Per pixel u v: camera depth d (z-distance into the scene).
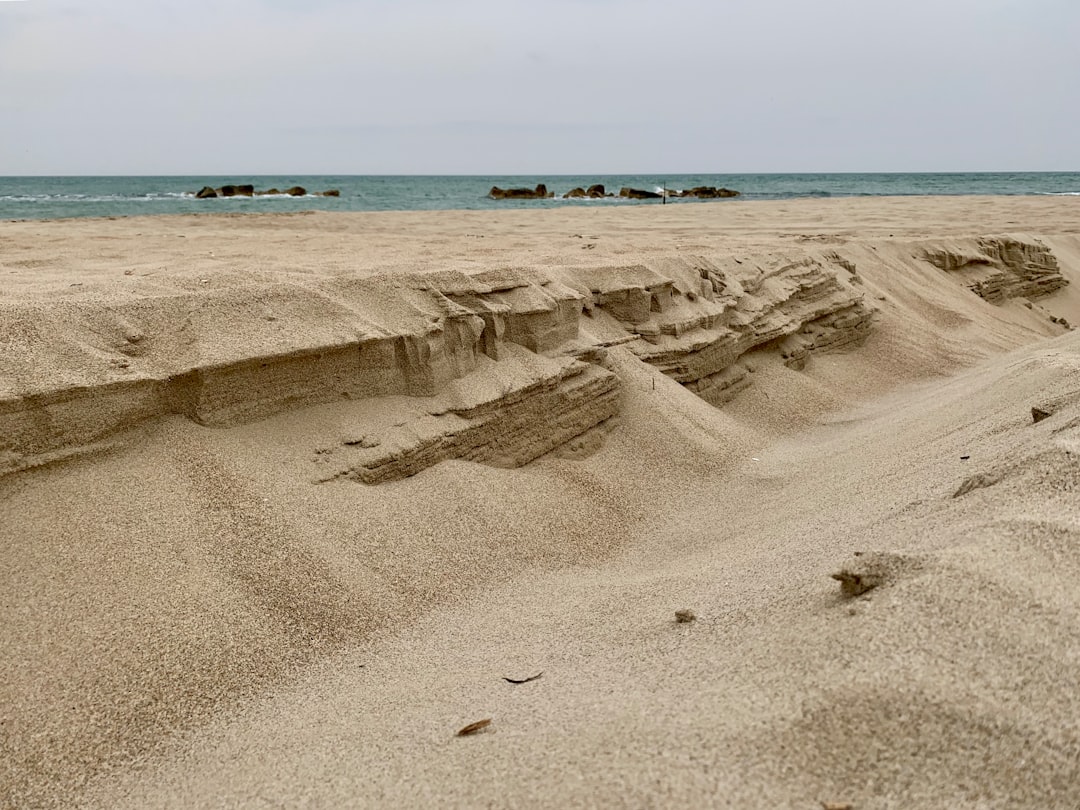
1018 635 3.46
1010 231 27.81
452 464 7.56
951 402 10.33
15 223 25.12
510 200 61.62
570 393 8.99
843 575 4.18
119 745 4.43
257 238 19.69
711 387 11.68
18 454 5.41
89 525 5.44
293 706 4.80
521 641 5.37
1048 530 4.03
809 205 45.28
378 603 5.87
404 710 4.50
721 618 4.73
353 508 6.51
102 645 4.84
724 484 9.14
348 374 7.24
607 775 3.25
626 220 31.83
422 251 15.50
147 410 6.08
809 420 12.20
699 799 3.05
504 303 8.90
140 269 10.79
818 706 3.36
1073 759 3.00
